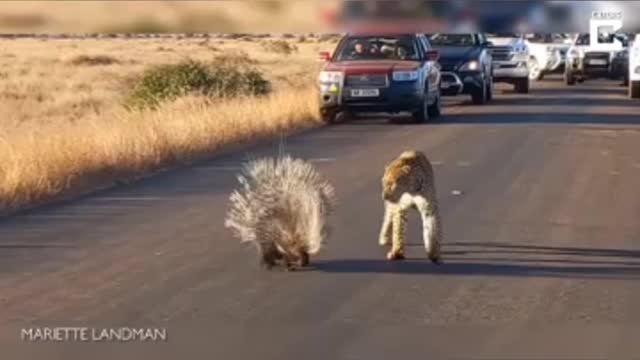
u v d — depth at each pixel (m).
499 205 16.20
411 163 12.33
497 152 22.80
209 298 10.77
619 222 14.88
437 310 10.27
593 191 17.58
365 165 20.97
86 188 18.47
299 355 8.90
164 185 18.78
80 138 21.05
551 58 56.00
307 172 12.29
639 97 40.69
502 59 44.25
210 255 12.82
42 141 20.00
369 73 29.95
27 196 16.95
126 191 18.11
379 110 29.98
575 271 11.93
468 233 14.06
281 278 11.62
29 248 13.34
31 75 57.66
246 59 63.62
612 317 10.02
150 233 14.27
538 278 11.59
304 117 30.19
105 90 49.59
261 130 26.75
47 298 10.83
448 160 21.48
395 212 12.45
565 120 30.92
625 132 27.25
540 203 16.38
